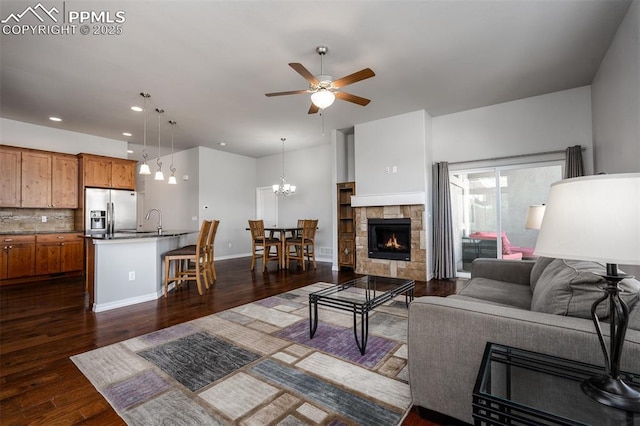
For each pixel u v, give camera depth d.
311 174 7.50
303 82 3.81
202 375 2.00
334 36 2.88
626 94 2.68
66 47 2.99
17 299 3.93
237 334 2.70
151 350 2.38
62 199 5.41
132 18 2.58
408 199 4.91
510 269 2.85
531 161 4.43
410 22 2.68
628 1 2.44
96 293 3.41
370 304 2.34
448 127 5.08
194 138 6.52
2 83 3.74
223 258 7.70
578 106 4.08
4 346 2.47
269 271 5.88
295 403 1.70
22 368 2.11
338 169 6.00
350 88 4.04
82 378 1.98
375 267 5.33
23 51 3.06
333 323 2.96
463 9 2.52
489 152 4.72
